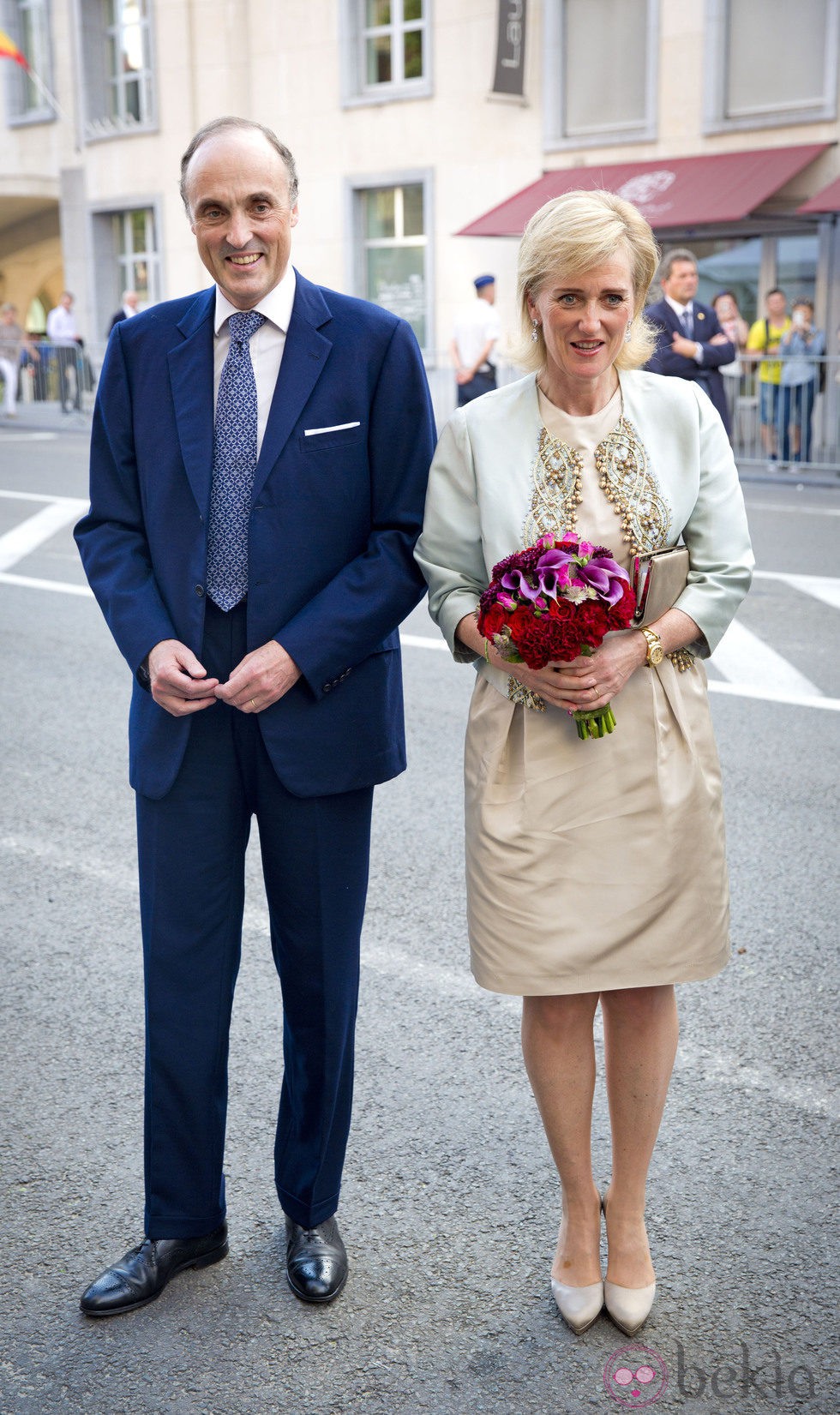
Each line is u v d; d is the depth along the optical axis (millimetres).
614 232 2273
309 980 2598
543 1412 2289
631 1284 2492
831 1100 3205
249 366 2475
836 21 15609
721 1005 3658
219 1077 2627
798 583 8891
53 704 6570
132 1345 2461
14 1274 2646
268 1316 2539
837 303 15984
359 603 2477
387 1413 2289
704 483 2475
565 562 2256
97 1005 3719
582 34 17641
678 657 2486
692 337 10023
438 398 19844
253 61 21250
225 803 2551
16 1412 2295
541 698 2426
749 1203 2832
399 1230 2777
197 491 2463
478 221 17797
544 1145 3057
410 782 5438
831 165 15867
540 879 2443
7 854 4770
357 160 20203
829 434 14227
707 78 16578
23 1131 3125
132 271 24344
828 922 4137
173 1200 2621
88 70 23656
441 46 18938
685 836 2457
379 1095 3250
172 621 2510
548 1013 2512
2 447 18016
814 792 5207
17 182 25797
